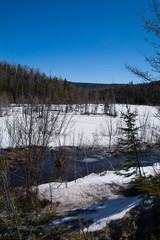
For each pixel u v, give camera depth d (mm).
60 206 4297
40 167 4445
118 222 3039
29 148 4332
